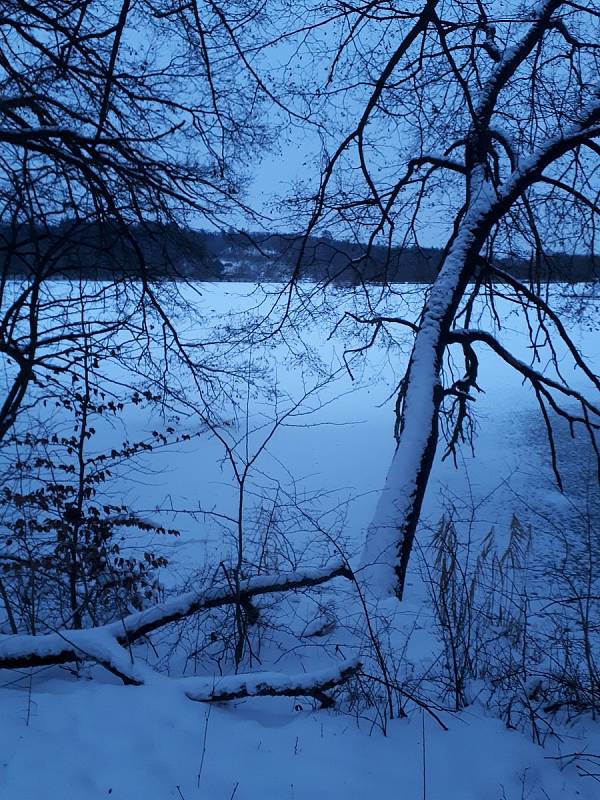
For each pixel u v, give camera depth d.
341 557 5.48
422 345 9.35
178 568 7.90
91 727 2.90
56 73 6.17
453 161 9.66
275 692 3.45
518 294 9.97
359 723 3.41
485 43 8.34
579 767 3.18
